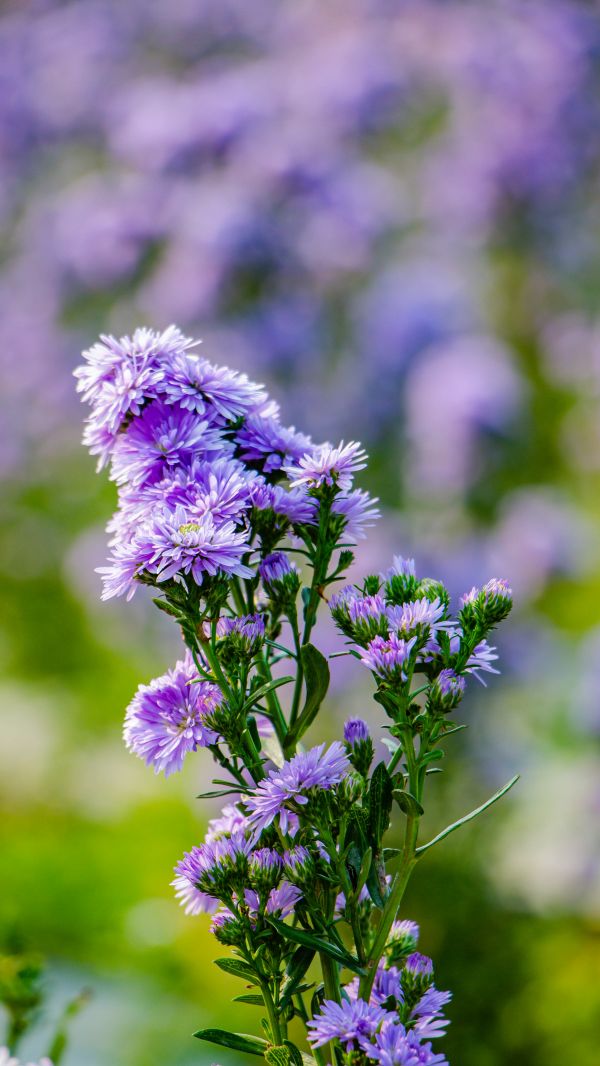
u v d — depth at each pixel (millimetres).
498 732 6254
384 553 6145
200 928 5949
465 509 7121
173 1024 5105
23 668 10008
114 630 8430
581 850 5910
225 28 9539
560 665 7098
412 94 8656
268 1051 1753
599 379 8461
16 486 9977
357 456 1901
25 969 3033
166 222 7691
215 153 7730
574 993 4965
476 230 8570
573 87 8477
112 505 9648
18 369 8891
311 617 1914
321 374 7426
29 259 8836
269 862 1797
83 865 6719
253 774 1824
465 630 1866
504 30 8570
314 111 8133
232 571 1700
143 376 1855
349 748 1950
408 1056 1606
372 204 7738
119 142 8188
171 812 7309
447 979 5051
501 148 8352
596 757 6391
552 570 6922
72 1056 4699
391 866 3533
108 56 9555
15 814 7887
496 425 7016
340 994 1853
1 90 9570
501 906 5488
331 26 9102
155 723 1812
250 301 7418
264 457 1949
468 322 7828
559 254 8719
